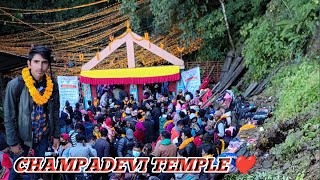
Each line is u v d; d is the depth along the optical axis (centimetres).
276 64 1355
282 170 668
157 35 1973
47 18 2420
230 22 1772
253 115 1073
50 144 588
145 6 2016
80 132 897
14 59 1066
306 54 1212
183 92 1688
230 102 1262
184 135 898
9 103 454
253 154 783
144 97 1641
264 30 1379
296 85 1003
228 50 1834
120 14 2202
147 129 1206
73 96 1689
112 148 943
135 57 1866
